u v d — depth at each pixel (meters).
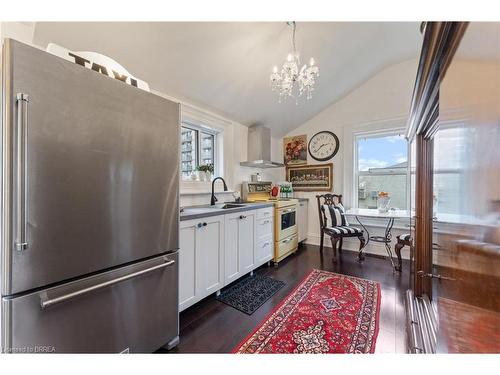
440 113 0.81
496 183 0.42
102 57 1.21
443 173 0.78
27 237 0.84
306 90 3.12
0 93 0.83
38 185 0.87
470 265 0.54
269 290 2.26
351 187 3.64
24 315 0.86
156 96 1.31
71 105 0.95
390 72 3.32
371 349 1.43
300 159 4.14
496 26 0.42
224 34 1.92
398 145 3.36
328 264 3.02
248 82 2.62
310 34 2.26
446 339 0.72
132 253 1.20
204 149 3.07
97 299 1.07
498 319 0.42
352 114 3.63
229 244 2.27
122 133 1.14
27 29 1.38
